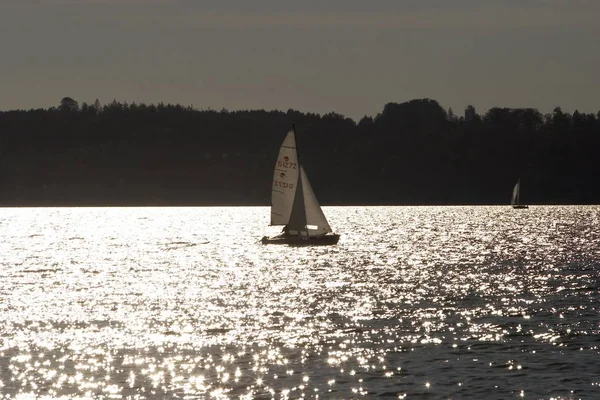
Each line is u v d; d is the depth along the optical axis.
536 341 158.88
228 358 146.75
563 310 194.62
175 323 181.75
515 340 159.88
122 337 165.62
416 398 124.19
